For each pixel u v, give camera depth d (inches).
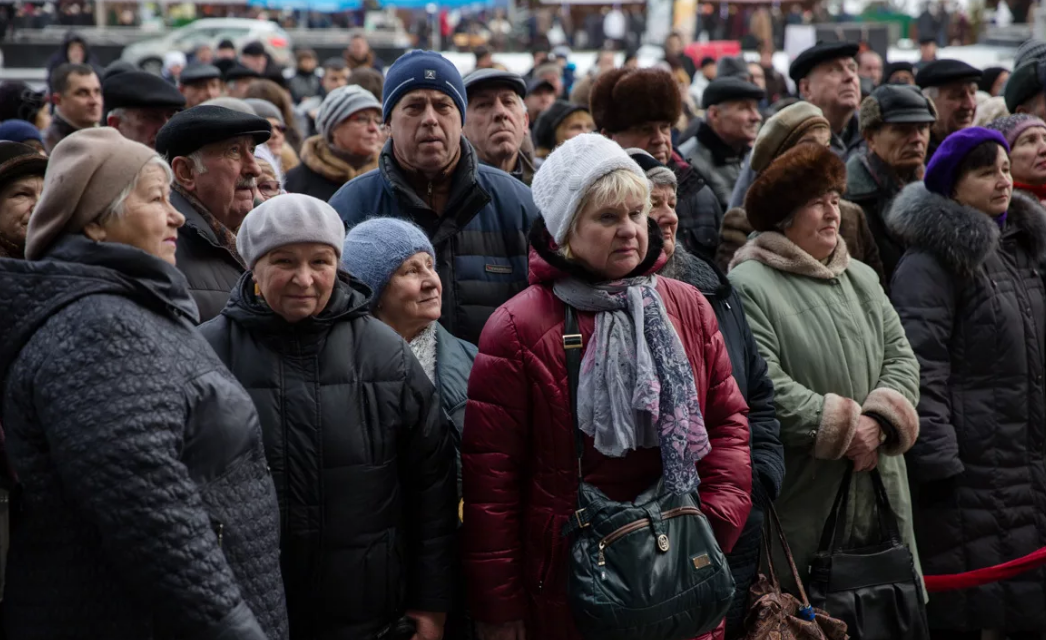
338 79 380.8
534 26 982.4
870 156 177.3
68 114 238.4
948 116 224.4
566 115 233.1
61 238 80.7
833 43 219.0
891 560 128.8
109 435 73.4
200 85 287.1
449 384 116.0
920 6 970.1
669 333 98.8
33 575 77.9
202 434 79.4
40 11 893.2
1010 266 154.0
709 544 96.4
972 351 148.6
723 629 110.5
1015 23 923.4
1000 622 147.1
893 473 136.9
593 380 98.2
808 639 117.4
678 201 168.4
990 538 147.6
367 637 95.7
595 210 99.2
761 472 117.6
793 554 132.1
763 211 137.3
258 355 93.8
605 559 94.5
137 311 78.3
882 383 135.2
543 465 100.7
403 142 135.1
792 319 132.6
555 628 100.0
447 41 986.7
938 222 147.5
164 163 84.7
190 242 117.7
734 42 869.8
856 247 158.4
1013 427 148.6
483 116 165.6
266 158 143.6
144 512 73.3
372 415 95.8
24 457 77.0
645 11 1020.5
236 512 81.6
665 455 96.3
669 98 159.3
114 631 77.1
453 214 134.6
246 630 75.9
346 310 96.9
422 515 99.5
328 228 94.0
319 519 93.2
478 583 101.0
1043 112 210.7
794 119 167.5
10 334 77.3
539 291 102.7
